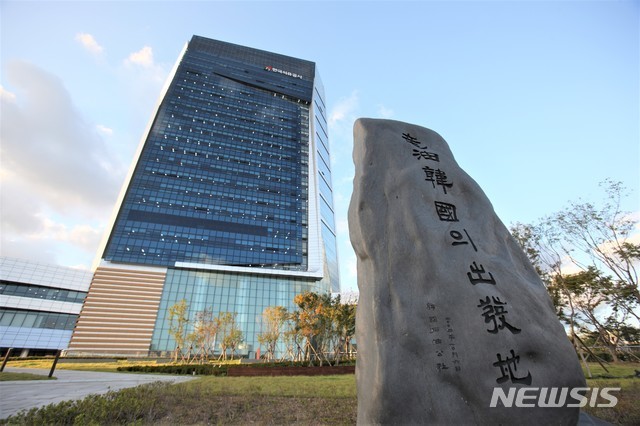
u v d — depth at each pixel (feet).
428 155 25.91
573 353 17.54
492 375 16.83
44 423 22.67
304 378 72.18
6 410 30.19
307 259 261.44
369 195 23.86
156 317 193.36
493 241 21.90
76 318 191.83
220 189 267.39
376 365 18.13
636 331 90.68
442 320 18.45
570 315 80.02
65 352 170.09
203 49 374.84
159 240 223.92
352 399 41.09
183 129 289.74
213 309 208.03
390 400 16.69
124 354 175.73
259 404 37.93
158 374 94.48
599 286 75.05
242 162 293.02
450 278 19.56
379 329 18.76
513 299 19.02
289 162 313.94
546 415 16.06
